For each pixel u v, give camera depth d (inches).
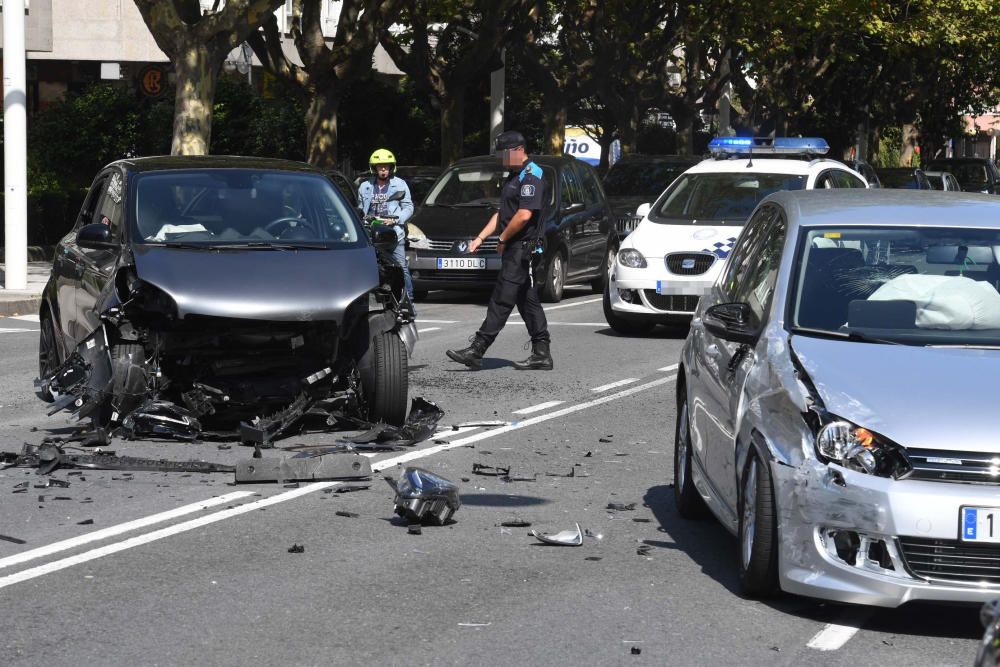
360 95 2139.5
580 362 822.5
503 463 526.9
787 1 2100.1
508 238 774.5
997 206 421.1
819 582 326.0
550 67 2037.4
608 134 2992.1
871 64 2864.2
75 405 546.3
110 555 389.1
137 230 580.1
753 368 367.6
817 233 399.2
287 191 612.4
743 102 2630.4
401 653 309.6
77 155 1791.3
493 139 1935.3
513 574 374.9
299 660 304.3
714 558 394.9
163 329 542.3
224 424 570.3
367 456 534.3
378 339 565.9
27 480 483.2
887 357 351.6
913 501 316.2
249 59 2218.3
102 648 311.1
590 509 455.2
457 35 2159.2
